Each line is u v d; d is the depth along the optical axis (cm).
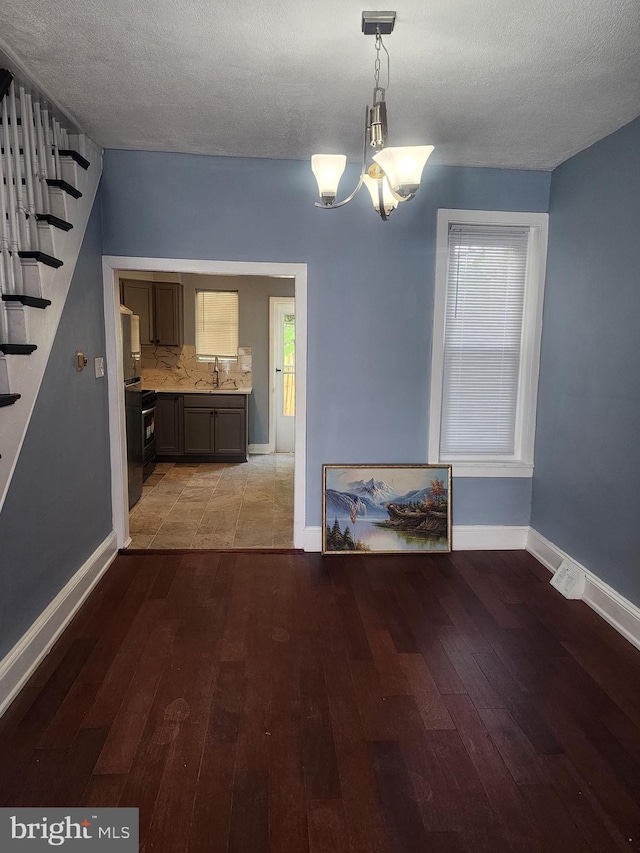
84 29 191
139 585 310
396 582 318
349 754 185
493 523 370
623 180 270
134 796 166
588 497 299
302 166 328
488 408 371
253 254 332
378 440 357
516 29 188
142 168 319
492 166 334
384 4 174
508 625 271
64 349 267
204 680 224
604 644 255
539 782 175
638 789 173
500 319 362
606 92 234
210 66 217
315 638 257
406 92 236
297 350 345
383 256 340
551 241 341
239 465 627
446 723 201
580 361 308
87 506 304
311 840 153
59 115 265
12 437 208
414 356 351
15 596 218
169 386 677
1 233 215
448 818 161
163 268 328
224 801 165
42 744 187
